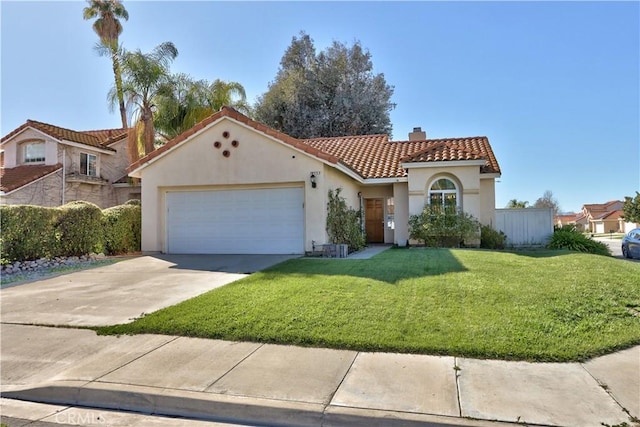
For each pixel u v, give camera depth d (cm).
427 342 527
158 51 2142
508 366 467
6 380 479
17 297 844
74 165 2294
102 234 1409
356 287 779
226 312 666
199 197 1456
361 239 1702
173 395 412
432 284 780
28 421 395
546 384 419
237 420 392
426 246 1669
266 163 1369
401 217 1833
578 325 580
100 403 430
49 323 671
